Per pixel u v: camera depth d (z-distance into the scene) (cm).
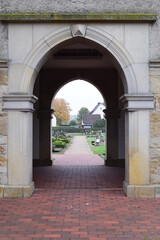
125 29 627
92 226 448
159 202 578
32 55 625
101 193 651
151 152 626
